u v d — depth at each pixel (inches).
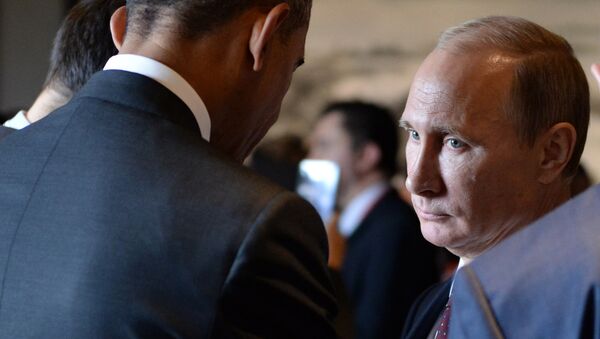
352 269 146.3
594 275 37.4
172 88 56.2
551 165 58.0
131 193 53.0
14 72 202.1
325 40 197.8
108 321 51.1
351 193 159.6
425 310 64.2
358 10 195.9
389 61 194.7
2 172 56.7
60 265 52.8
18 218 54.9
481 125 56.4
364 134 159.2
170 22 56.8
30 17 201.3
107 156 54.4
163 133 54.6
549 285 38.3
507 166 57.0
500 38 57.7
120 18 61.2
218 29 57.1
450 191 57.4
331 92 197.6
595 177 177.5
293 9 59.5
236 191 52.7
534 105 56.7
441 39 59.3
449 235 58.4
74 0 200.8
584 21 182.5
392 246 144.2
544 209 58.6
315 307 52.8
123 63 57.2
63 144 55.8
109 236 52.3
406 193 175.0
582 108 58.6
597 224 39.2
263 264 51.2
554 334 37.6
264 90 59.7
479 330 38.9
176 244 51.4
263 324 51.8
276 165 152.3
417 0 192.9
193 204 52.2
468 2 190.1
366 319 142.3
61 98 75.9
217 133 59.1
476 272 40.6
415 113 57.7
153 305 50.9
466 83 56.6
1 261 54.5
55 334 51.7
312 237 53.5
